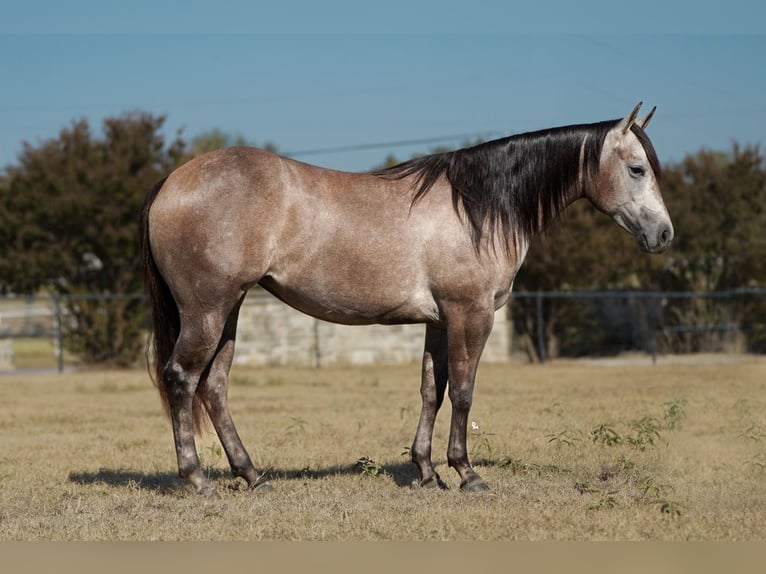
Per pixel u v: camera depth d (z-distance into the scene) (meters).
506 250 8.37
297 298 8.27
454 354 8.27
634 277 33.34
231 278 7.95
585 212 28.92
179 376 8.13
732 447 10.87
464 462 8.52
